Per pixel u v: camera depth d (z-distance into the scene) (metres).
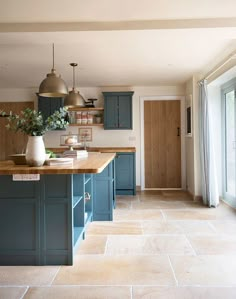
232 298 2.06
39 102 6.09
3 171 2.51
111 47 3.69
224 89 4.91
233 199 4.70
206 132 4.81
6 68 4.73
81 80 5.78
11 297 2.10
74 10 2.64
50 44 3.50
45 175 2.64
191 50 3.87
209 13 2.73
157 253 2.88
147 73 5.22
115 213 4.49
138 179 6.52
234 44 3.58
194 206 4.89
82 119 6.30
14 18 2.79
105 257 2.80
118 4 2.54
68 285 2.27
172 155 6.46
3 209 2.67
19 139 6.54
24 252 2.66
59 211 2.66
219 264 2.61
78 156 3.72
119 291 2.17
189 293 2.13
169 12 2.70
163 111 6.44
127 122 6.20
